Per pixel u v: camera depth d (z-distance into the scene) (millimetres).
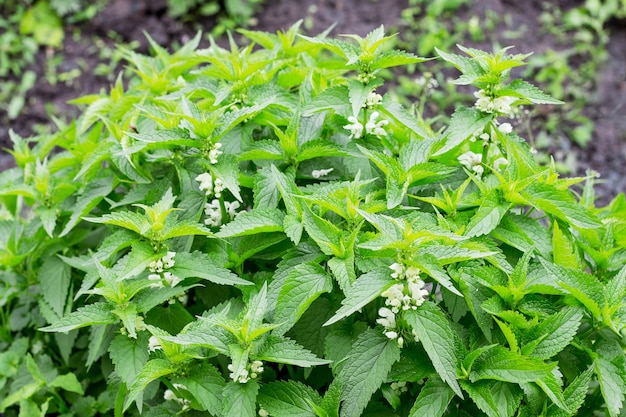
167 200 966
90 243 1150
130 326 931
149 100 1147
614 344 964
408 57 992
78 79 2000
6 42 2076
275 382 950
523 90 989
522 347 918
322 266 973
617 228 1028
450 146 985
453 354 892
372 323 996
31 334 1235
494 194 971
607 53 2008
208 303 1045
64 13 2123
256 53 1184
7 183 1156
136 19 2105
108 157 1079
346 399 920
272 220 961
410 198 1025
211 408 930
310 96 1053
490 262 963
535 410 927
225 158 993
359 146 977
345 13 2119
